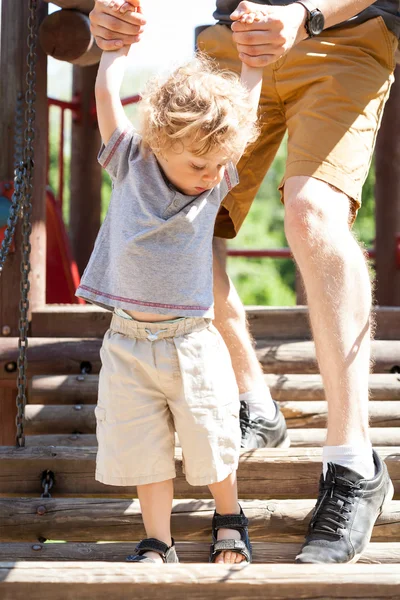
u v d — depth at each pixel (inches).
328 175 132.3
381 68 145.6
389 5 149.3
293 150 136.7
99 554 129.6
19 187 156.0
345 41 144.1
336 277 126.0
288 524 135.4
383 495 127.6
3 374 221.3
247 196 158.2
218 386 121.6
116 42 122.9
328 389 126.0
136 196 118.6
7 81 229.1
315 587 108.4
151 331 119.0
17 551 129.9
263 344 222.2
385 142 329.1
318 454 144.6
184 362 119.0
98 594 109.5
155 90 115.6
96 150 345.4
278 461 143.5
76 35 222.7
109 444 120.7
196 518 135.9
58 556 129.3
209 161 113.6
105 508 140.1
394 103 328.2
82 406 195.5
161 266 117.6
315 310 126.3
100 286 121.4
